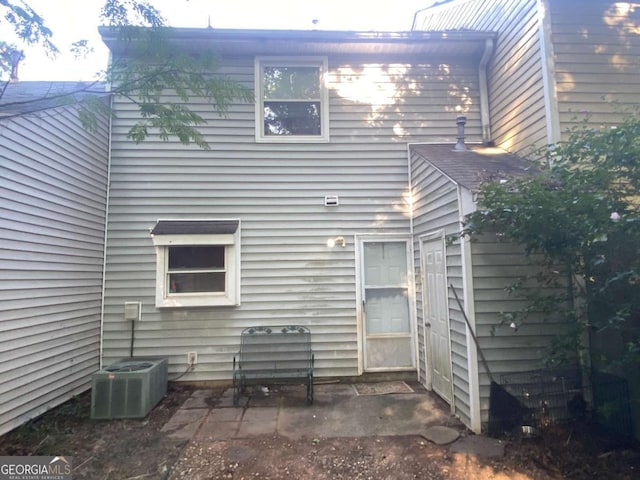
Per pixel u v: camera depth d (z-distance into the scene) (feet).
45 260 13.50
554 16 15.16
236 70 18.61
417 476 9.73
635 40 15.48
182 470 10.17
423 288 16.75
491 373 12.21
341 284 18.12
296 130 18.80
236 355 17.38
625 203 9.41
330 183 18.58
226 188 18.19
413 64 19.42
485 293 12.42
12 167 11.96
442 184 14.52
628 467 9.90
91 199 16.49
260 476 9.85
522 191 10.59
